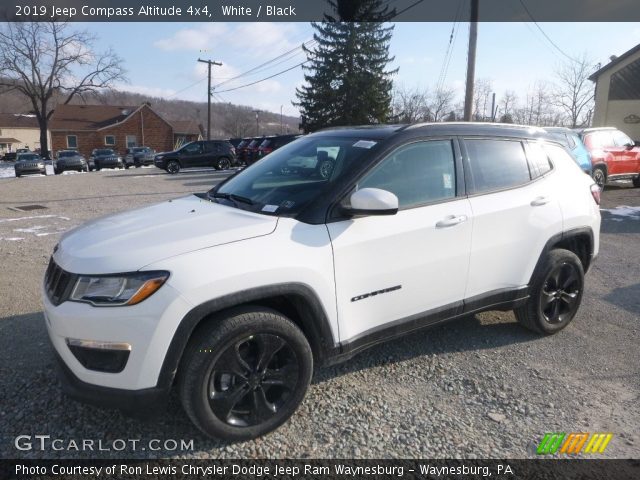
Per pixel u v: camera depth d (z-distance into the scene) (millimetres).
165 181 20203
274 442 2803
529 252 3914
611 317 4719
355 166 3127
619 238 8109
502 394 3326
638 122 27844
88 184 18906
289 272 2752
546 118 47156
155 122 59188
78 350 2561
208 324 2635
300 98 35250
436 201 3410
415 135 3391
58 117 57750
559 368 3699
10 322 4406
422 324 3436
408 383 3457
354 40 33719
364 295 3088
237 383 2732
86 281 2562
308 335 3037
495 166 3824
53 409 3070
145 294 2463
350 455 2709
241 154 27953
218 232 2764
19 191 15906
